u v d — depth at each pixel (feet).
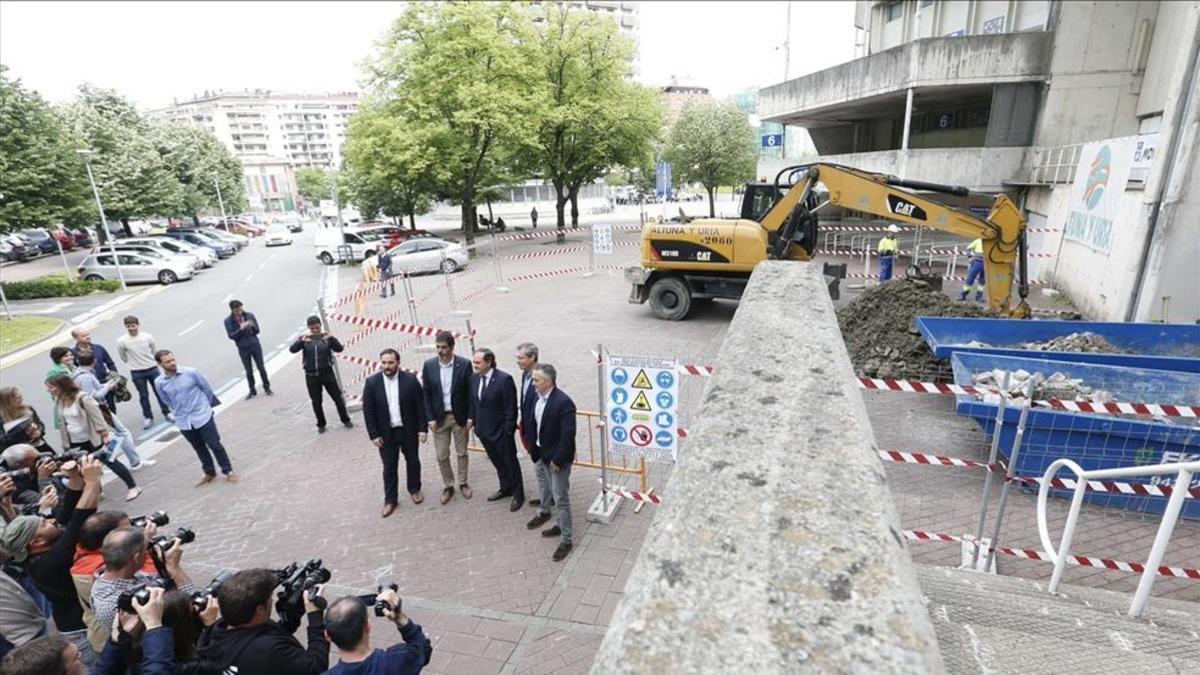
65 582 12.50
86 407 21.83
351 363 38.81
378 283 59.62
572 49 95.04
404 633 10.03
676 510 3.28
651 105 104.73
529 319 47.70
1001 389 14.51
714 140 113.60
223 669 9.53
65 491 14.17
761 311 7.28
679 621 2.43
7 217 66.28
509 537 19.16
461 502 21.48
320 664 10.13
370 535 19.76
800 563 2.74
